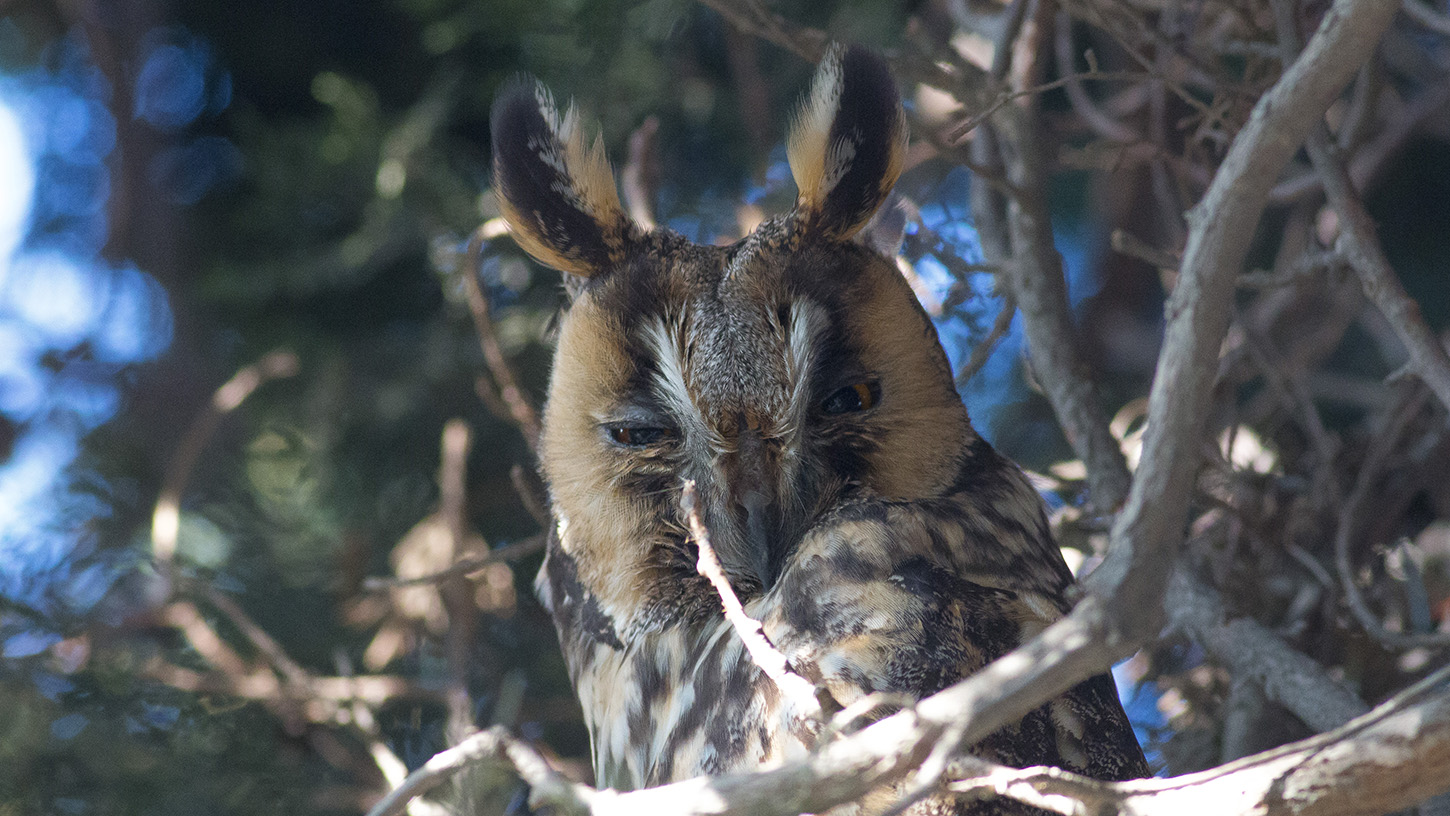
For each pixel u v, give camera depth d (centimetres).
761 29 644
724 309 520
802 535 525
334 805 791
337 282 945
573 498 572
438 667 830
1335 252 561
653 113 909
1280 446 788
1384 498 746
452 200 894
